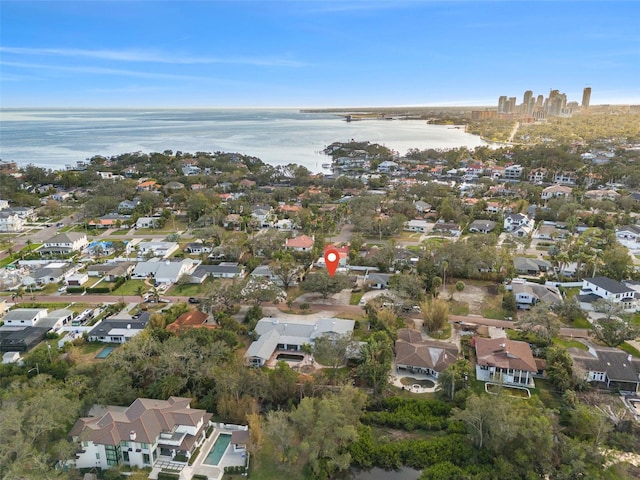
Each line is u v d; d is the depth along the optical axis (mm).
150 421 64562
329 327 96812
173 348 80375
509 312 110125
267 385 75500
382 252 138375
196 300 117688
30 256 149125
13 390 71188
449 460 64938
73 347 92250
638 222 181625
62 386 73938
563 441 63156
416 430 71750
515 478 60531
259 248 150500
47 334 98500
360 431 69812
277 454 64062
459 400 74500
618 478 57938
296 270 129125
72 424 67812
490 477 61000
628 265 131500
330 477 64000
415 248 156125
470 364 87375
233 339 89500
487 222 183500
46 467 56062
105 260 147875
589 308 111062
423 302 109062
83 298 120812
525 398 76688
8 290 126125
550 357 83438
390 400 76000
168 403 69625
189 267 140250
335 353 82000
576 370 79562
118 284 128125
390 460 65438
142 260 145750
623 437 67250
